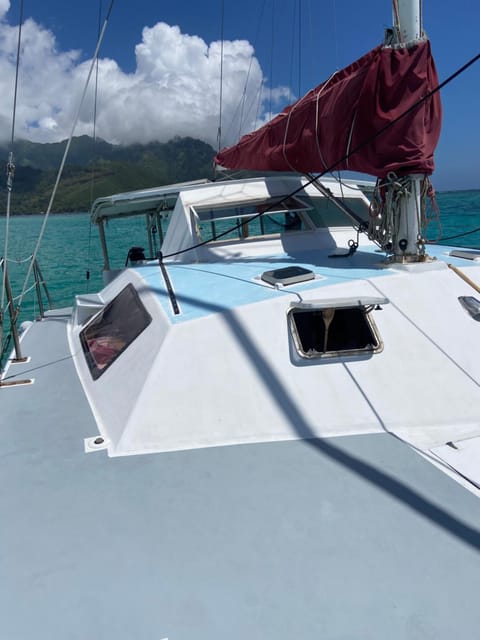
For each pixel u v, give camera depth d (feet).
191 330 9.65
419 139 10.69
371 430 9.00
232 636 5.06
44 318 19.01
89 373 11.68
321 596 5.52
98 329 13.23
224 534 6.55
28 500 7.39
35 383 11.79
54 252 78.23
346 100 11.34
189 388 9.07
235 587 5.69
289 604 5.43
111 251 67.05
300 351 9.59
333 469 7.88
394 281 10.78
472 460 8.10
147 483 7.70
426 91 10.57
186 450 8.52
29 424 9.71
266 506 7.07
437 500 7.09
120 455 8.46
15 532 6.73
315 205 17.12
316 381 9.37
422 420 9.16
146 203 20.68
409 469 7.84
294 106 13.93
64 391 11.21
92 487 7.64
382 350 9.77
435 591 5.54
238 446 8.58
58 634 5.16
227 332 9.64
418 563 5.96
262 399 9.09
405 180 11.11
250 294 10.70
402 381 9.52
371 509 6.94
